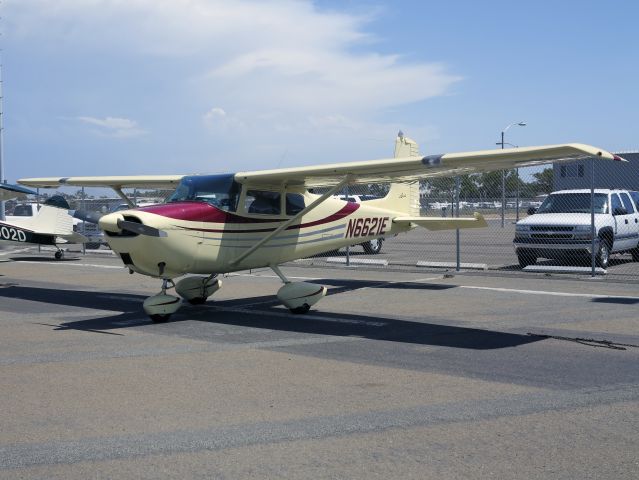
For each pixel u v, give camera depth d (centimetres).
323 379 543
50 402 484
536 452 378
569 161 743
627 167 1988
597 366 576
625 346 658
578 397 483
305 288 884
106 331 773
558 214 1349
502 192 1534
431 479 343
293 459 371
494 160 723
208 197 854
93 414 455
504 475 347
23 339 727
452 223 1098
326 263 1577
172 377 555
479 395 491
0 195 1397
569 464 361
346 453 379
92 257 1959
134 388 521
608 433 407
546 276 1238
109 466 363
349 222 1037
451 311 891
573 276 1223
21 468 362
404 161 782
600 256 1299
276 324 810
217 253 846
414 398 486
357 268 1470
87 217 922
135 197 1959
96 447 392
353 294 1066
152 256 786
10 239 1720
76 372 574
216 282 980
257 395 499
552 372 556
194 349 667
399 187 1173
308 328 781
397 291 1094
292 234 941
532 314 855
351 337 722
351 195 1652
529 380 532
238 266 885
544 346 661
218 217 844
